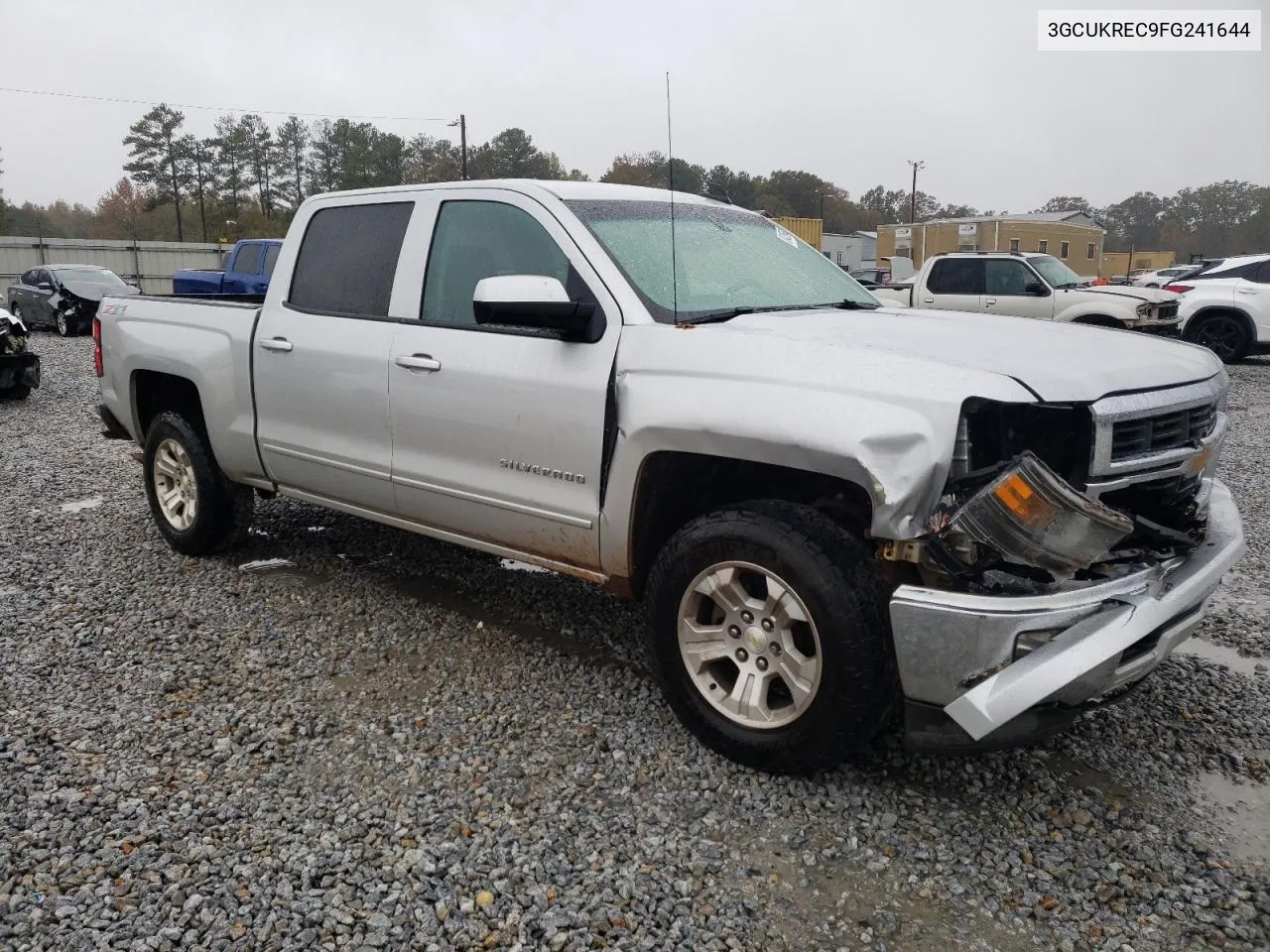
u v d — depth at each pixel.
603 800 3.04
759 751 3.11
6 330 10.94
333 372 4.29
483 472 3.79
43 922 2.46
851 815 2.97
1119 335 3.59
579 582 5.04
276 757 3.28
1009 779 3.19
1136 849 2.83
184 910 2.52
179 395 5.43
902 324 3.47
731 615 3.16
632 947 2.42
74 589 4.87
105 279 21.09
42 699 3.68
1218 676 3.97
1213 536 3.24
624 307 3.39
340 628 4.40
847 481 2.99
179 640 4.25
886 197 129.88
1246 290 15.12
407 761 3.26
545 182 3.85
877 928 2.51
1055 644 2.62
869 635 2.86
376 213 4.32
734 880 2.68
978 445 2.84
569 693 3.77
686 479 3.44
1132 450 2.95
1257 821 2.98
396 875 2.67
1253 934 2.48
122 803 2.98
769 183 98.00
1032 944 2.46
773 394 2.93
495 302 3.20
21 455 8.22
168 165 74.31
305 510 6.36
